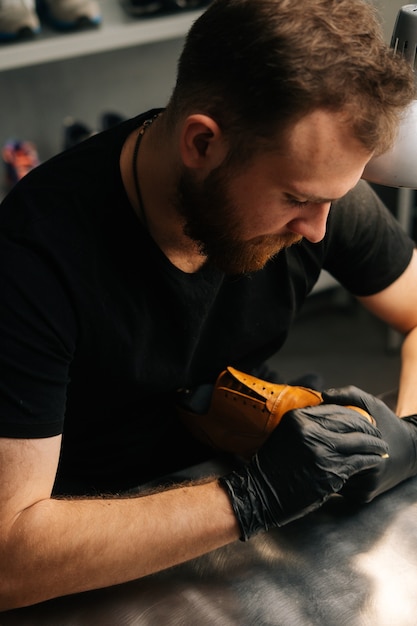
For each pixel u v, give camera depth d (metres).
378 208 1.37
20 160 2.40
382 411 1.18
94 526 1.03
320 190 0.92
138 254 1.12
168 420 1.36
